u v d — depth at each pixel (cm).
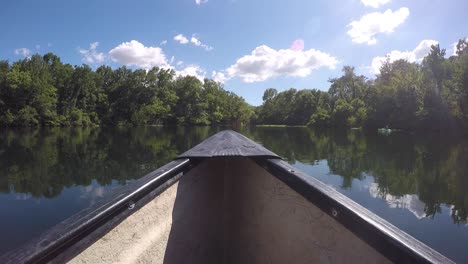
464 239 941
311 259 185
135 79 9469
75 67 8688
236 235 256
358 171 2150
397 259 128
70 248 132
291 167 207
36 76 7519
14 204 1345
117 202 153
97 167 2447
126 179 1986
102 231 147
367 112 6512
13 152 3225
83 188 1697
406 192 1530
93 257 145
